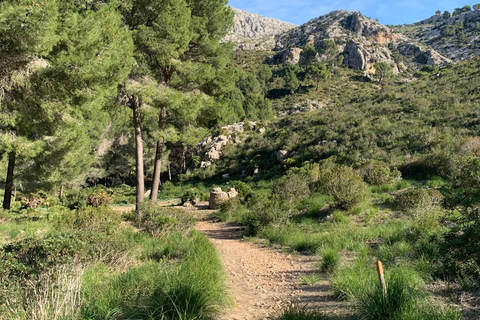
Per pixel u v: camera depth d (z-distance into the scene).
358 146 25.61
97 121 37.44
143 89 12.49
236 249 9.51
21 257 4.84
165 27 12.81
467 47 134.62
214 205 20.59
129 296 4.06
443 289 4.19
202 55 15.98
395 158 21.38
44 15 7.65
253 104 65.94
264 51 141.75
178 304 3.71
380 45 131.25
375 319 3.47
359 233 8.46
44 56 9.39
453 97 29.16
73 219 9.02
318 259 7.46
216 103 15.94
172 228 9.63
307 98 75.69
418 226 7.45
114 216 9.31
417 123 26.09
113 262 6.36
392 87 42.31
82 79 9.12
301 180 15.55
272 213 11.48
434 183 14.40
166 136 14.39
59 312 3.39
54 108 9.56
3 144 9.90
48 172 16.92
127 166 44.28
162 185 38.03
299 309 3.84
